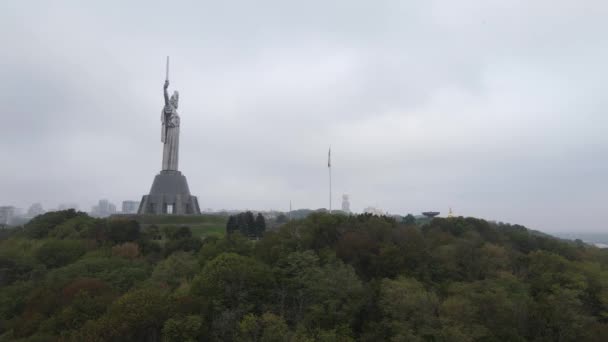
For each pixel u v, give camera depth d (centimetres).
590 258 12306
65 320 6331
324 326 6331
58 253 9694
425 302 6606
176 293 7100
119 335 5694
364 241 8856
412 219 17162
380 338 6438
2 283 8550
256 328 5872
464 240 10438
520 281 8494
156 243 10906
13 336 6384
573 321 7150
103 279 8000
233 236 9594
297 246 8662
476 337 6362
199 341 6050
